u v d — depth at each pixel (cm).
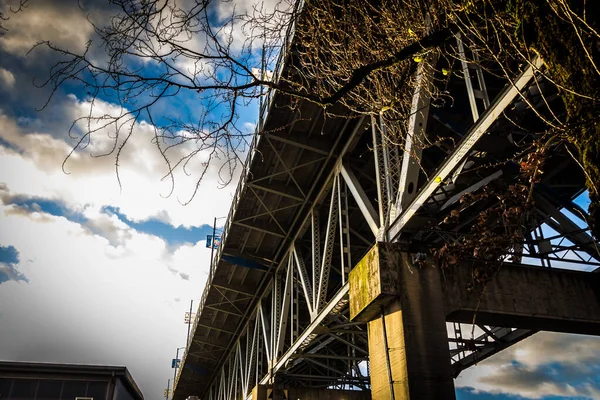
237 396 3359
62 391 3888
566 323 1187
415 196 1195
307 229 2417
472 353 1598
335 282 2505
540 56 438
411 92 880
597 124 390
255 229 2369
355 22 698
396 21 668
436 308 1076
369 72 529
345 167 1805
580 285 1211
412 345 1028
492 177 1070
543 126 1062
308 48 702
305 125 1842
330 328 1897
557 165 1368
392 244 1146
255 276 2855
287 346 3027
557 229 1344
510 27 530
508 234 735
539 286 1183
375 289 1100
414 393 984
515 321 1173
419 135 1004
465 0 531
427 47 525
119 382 4075
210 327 3550
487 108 975
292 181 2133
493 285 1148
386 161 1348
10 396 3800
